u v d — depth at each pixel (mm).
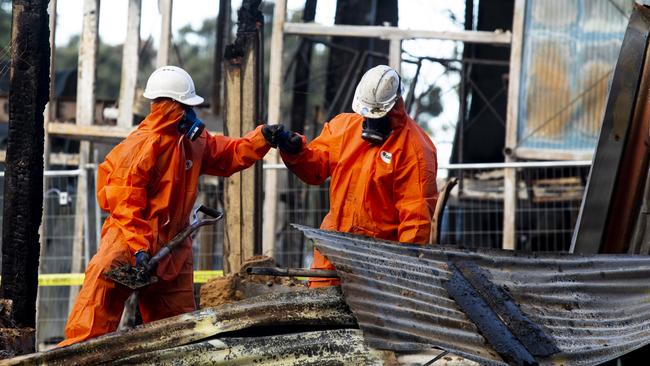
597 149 10547
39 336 17375
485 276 8625
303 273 8508
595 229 10484
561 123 17516
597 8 17453
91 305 8992
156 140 9273
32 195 9289
